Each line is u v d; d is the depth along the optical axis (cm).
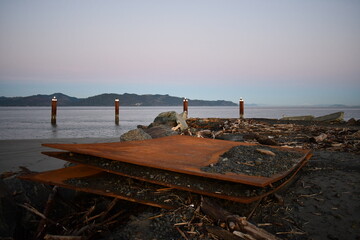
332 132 1162
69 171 397
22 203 373
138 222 293
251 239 243
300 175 473
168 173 346
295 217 306
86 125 2800
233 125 1459
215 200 315
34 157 764
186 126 1453
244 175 315
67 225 353
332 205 339
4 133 1916
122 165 363
